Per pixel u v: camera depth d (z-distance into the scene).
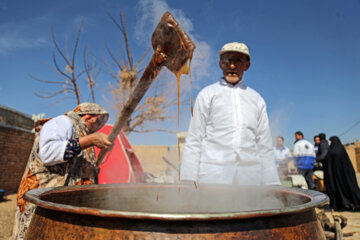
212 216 0.58
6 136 7.34
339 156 4.95
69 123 1.52
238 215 0.60
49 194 0.86
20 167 7.96
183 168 1.91
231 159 1.85
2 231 2.93
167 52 0.99
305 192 0.95
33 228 0.77
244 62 1.97
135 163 4.75
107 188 1.12
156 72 1.04
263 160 1.95
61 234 0.67
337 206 4.93
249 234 0.63
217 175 1.84
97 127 1.79
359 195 4.68
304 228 0.73
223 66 2.02
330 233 2.79
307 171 6.23
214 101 1.99
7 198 5.79
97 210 0.60
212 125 1.97
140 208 1.19
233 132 1.90
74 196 0.99
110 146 1.53
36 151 1.44
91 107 1.69
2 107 9.23
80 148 1.40
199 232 0.60
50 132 1.40
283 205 1.04
